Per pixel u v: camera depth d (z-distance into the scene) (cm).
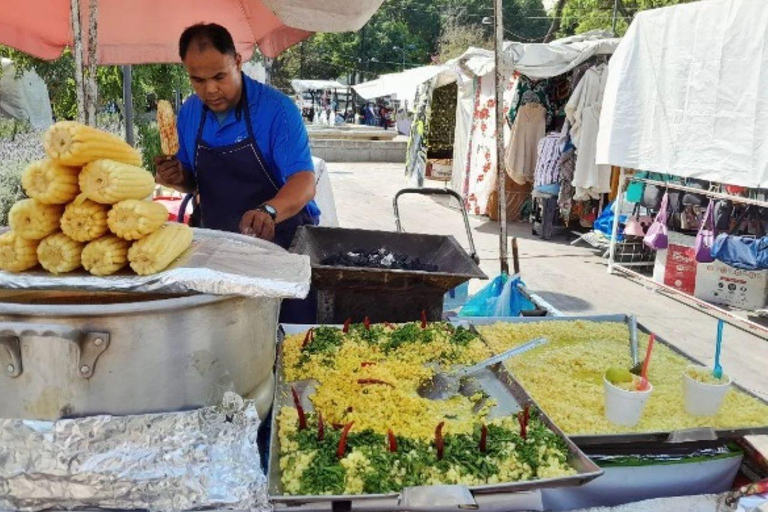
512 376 213
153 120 1346
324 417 187
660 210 698
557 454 171
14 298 163
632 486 203
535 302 342
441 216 1162
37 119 1358
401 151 2220
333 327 254
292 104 311
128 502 139
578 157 873
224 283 150
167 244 156
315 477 157
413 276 273
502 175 361
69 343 136
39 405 140
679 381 240
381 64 4822
